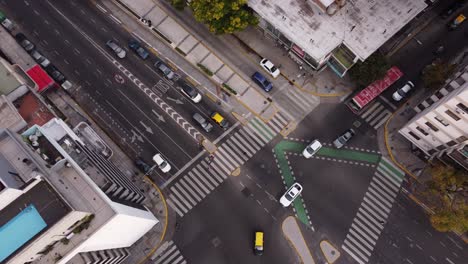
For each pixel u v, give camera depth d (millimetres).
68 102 89625
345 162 85562
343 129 87188
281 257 81000
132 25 93875
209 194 84688
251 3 81500
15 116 75875
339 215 82875
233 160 86375
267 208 83562
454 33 90812
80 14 94312
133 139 87875
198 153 87000
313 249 81312
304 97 89188
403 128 81438
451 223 71500
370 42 77812
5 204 51844
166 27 93625
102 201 59375
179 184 85375
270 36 89938
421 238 81000
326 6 77562
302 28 79500
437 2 91875
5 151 58562
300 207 83312
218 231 82688
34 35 93438
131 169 86000
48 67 90562
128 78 91188
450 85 70688
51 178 56844
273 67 88938
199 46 92562
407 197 83312
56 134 70562
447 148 75500
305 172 85188
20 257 51438
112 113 89250
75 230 57281
